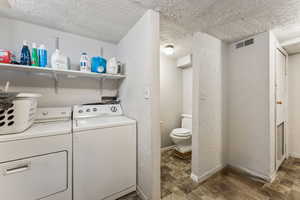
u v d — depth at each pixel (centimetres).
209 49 181
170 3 117
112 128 134
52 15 136
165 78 281
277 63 186
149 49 125
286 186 157
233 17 140
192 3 117
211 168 183
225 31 171
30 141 97
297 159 222
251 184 161
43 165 102
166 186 160
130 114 167
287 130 230
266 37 167
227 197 141
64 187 110
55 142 106
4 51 119
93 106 176
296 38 186
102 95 198
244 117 190
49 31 161
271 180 166
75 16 138
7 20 140
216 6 122
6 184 90
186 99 300
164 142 279
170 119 289
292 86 231
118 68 183
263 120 170
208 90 180
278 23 150
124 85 185
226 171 192
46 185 103
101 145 128
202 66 172
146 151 133
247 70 186
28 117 108
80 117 161
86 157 120
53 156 105
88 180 121
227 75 209
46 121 141
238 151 197
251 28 162
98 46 194
